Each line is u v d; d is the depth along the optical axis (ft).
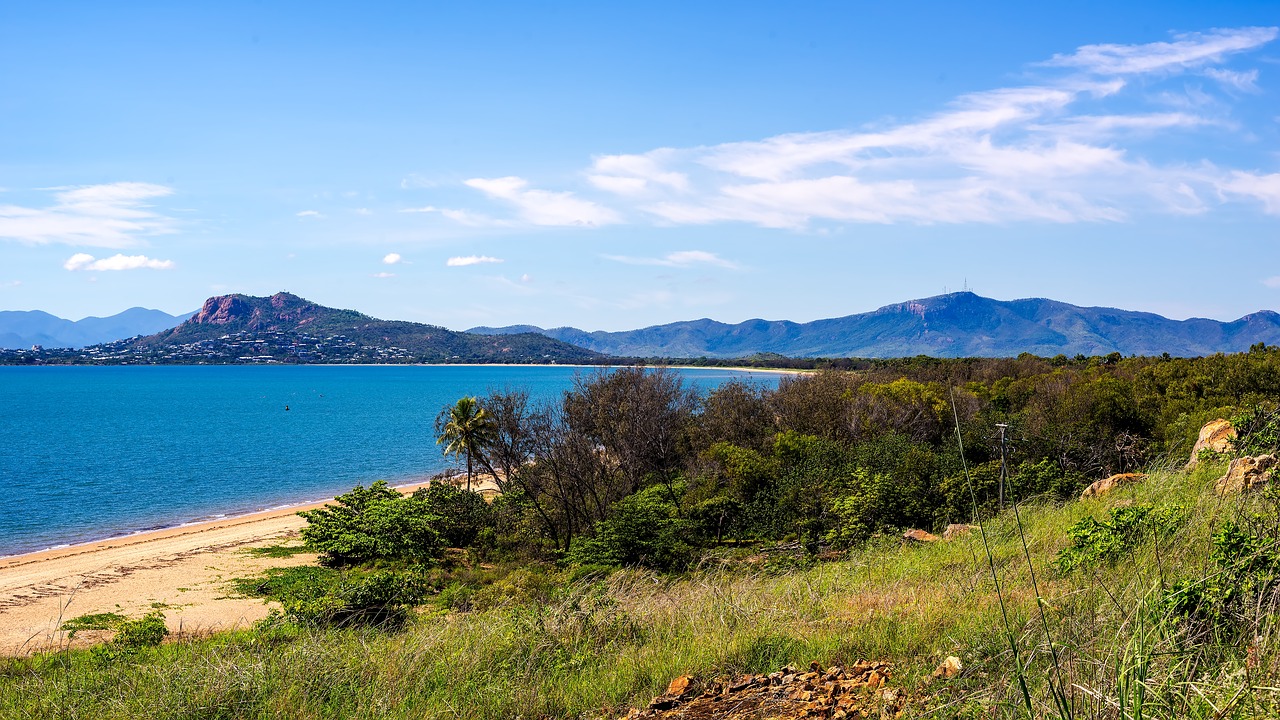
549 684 23.17
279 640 38.60
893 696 17.81
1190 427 98.48
